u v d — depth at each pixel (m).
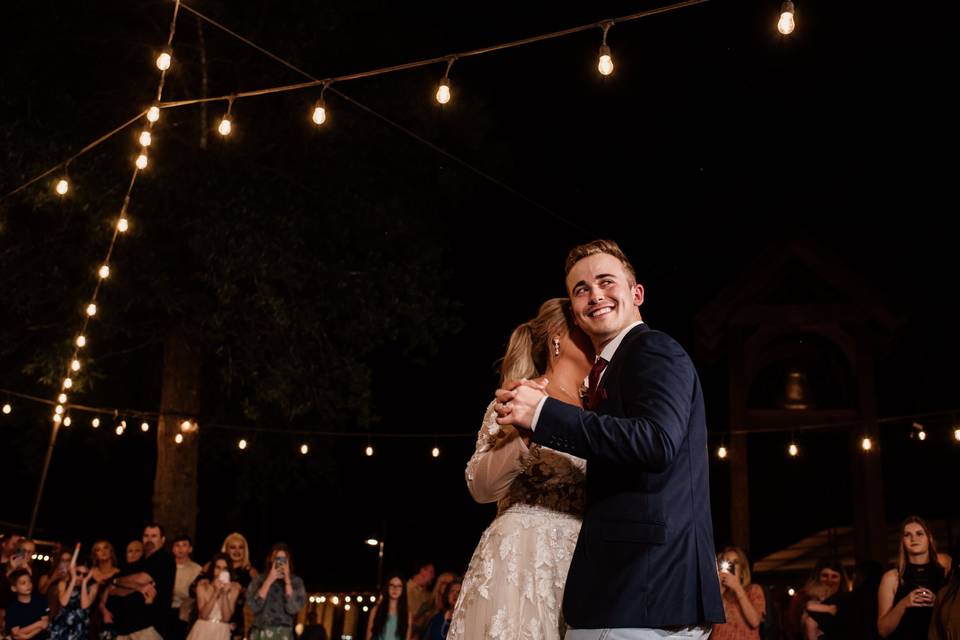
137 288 13.35
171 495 13.81
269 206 13.57
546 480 2.90
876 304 11.48
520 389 2.54
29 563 10.02
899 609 6.22
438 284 14.95
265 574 9.92
